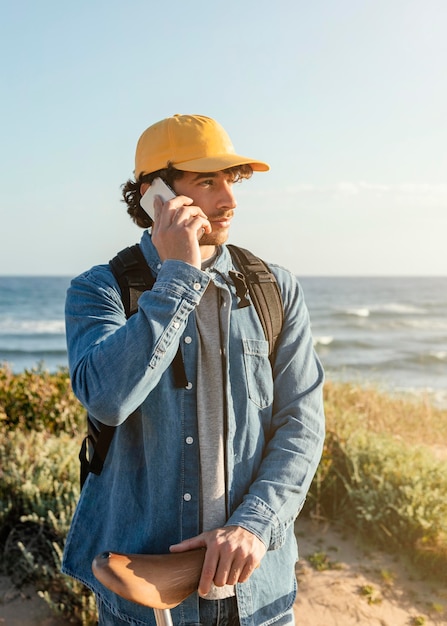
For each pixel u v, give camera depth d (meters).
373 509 4.05
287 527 1.66
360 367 26.70
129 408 1.49
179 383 1.67
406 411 7.96
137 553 1.66
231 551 1.50
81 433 5.71
